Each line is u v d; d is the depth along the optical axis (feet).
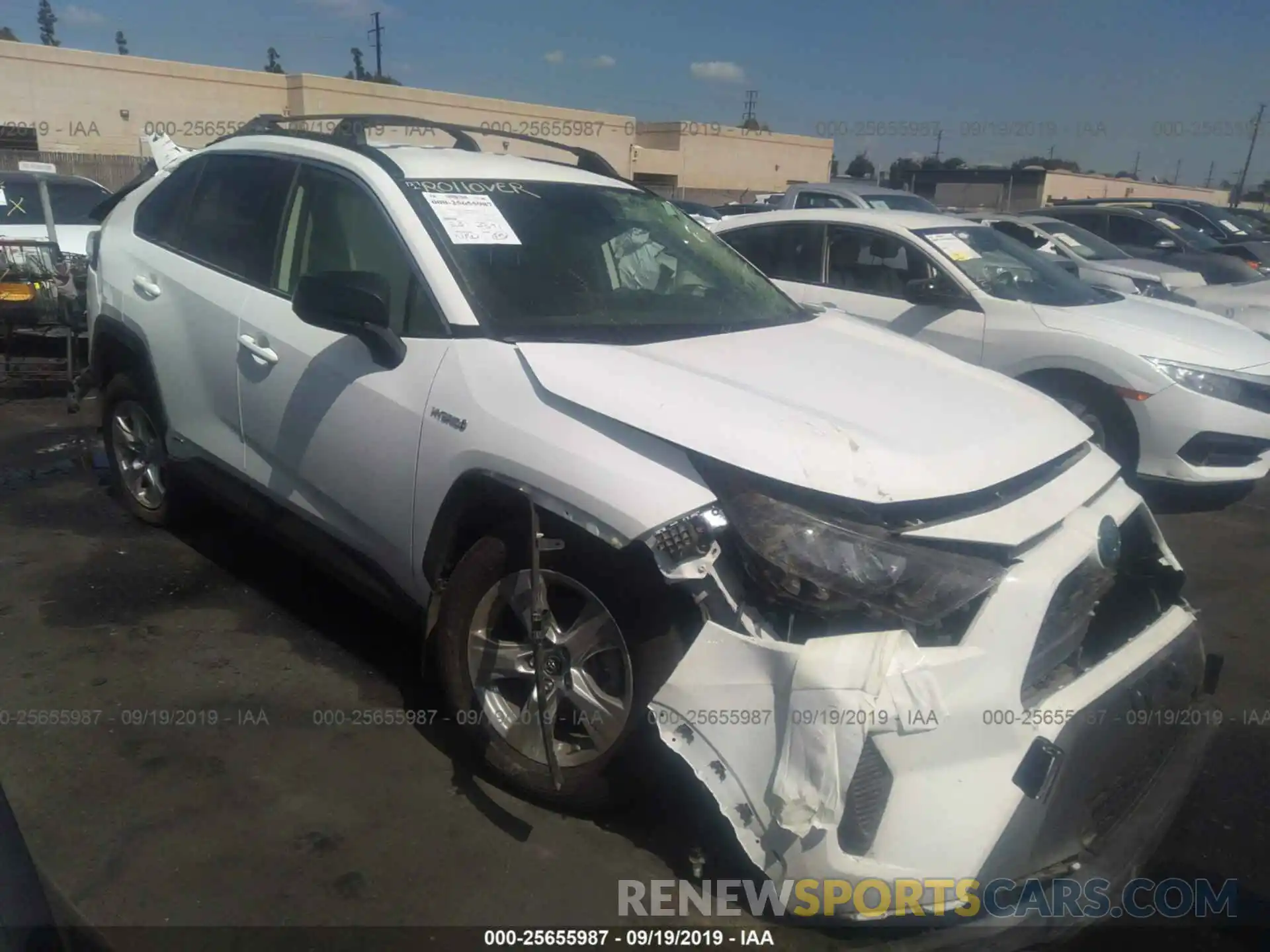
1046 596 8.11
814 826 7.43
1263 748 11.89
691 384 9.32
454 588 9.96
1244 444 19.43
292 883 8.75
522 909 8.59
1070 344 20.01
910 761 7.58
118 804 9.66
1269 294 33.50
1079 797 8.22
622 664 8.82
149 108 81.61
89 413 23.40
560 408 9.23
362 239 11.60
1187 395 19.08
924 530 8.13
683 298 12.38
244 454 12.94
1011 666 7.89
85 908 8.33
